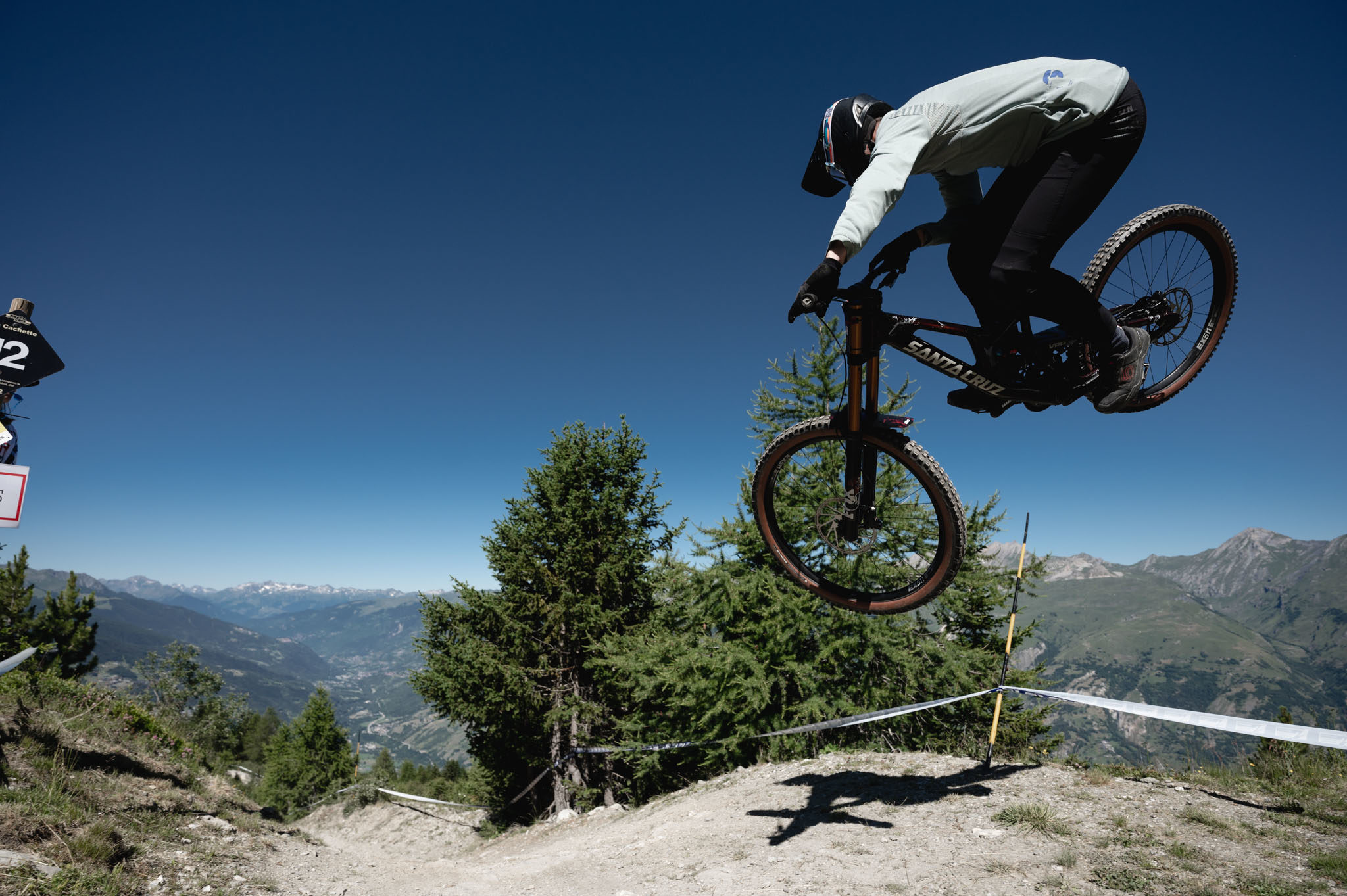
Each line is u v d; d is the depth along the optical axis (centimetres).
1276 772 551
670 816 708
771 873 438
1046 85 215
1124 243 244
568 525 1855
